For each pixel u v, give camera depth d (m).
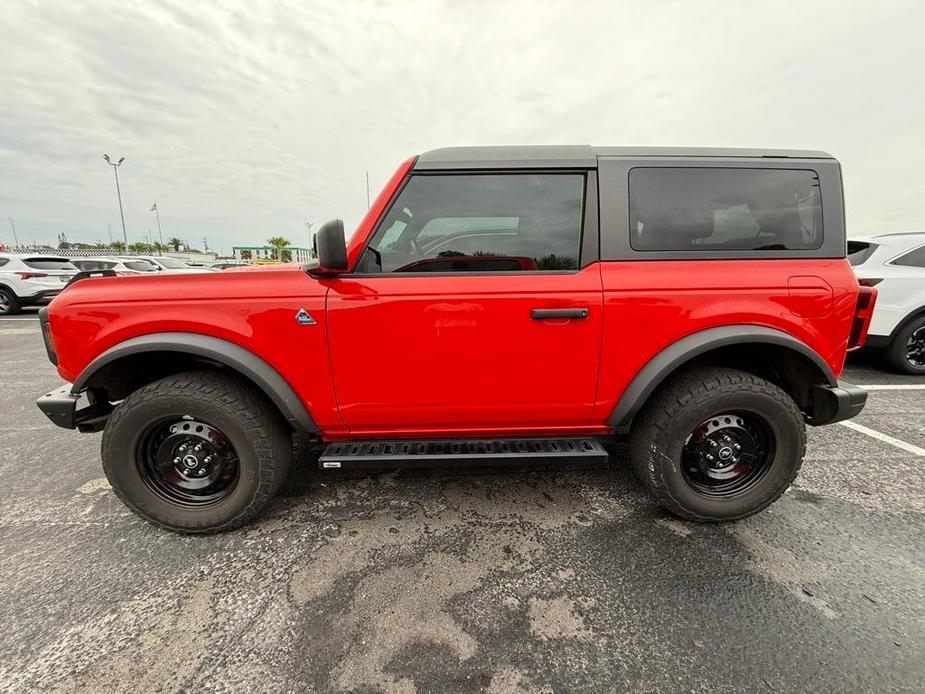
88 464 2.93
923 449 2.96
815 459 2.82
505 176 2.03
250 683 1.40
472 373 2.02
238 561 1.96
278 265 2.39
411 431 2.17
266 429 2.06
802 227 2.05
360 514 2.29
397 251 2.03
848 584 1.77
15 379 5.16
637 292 1.97
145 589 1.80
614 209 2.00
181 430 2.09
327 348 1.98
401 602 1.71
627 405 2.05
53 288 10.98
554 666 1.44
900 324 4.48
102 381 2.08
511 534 2.12
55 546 2.07
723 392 2.01
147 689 1.39
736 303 1.98
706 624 1.59
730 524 2.17
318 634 1.57
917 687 1.35
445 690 1.37
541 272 2.00
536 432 2.22
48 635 1.58
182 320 1.94
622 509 2.32
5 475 2.77
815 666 1.43
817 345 2.05
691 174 2.03
